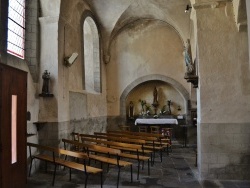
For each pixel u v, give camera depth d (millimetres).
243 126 6070
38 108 7230
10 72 4719
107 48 12359
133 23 12742
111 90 12875
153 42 12805
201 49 6297
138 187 5387
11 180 4668
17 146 4926
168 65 12633
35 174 6426
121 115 12750
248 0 3543
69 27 8438
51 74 7371
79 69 9352
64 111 7758
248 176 5996
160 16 11781
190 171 6758
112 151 5379
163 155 8977
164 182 5758
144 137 7918
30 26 7309
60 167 6953
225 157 6086
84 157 4926
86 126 9828
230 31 6238
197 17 6352
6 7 5871
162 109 13570
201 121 6207
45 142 7172
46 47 7461
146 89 13781
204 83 6238
